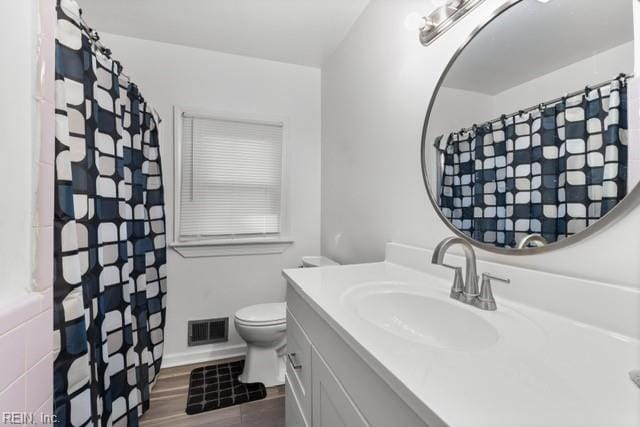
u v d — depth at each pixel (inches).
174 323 79.1
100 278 40.3
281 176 89.7
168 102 79.4
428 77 45.6
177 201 79.5
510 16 32.5
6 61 20.7
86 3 64.1
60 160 31.8
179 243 78.9
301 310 38.5
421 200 46.9
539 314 27.5
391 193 55.2
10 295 21.1
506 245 32.6
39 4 23.7
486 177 35.2
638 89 22.1
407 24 43.2
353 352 24.4
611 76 23.8
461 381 17.0
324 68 91.0
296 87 91.4
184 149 80.7
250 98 86.7
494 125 34.2
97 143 40.7
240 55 85.8
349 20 70.0
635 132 22.2
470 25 37.9
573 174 26.3
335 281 40.1
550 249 28.1
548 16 28.8
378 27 60.0
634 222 22.4
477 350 20.8
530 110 30.2
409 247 47.8
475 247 36.8
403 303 35.7
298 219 91.0
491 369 18.4
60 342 30.6
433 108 43.6
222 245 82.4
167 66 79.4
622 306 22.3
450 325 30.8
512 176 32.0
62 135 32.1
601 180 24.3
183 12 67.2
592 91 25.1
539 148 29.3
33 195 23.2
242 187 85.7
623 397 15.5
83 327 32.9
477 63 36.5
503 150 33.1
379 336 23.1
